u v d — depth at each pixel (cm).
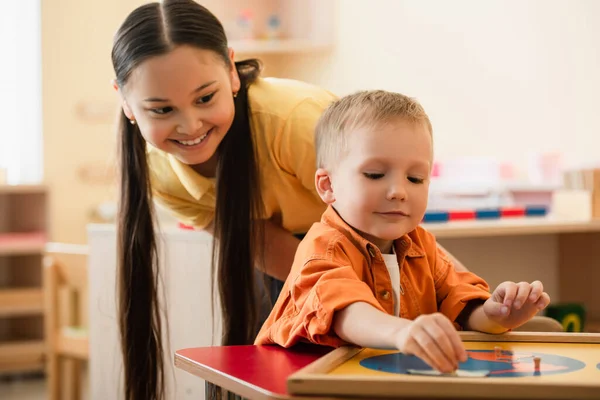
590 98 279
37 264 363
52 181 384
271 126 138
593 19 277
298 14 373
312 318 92
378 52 344
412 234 108
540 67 294
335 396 73
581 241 241
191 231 183
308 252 99
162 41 118
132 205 145
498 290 99
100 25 391
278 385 80
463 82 318
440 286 109
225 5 379
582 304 241
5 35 376
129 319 144
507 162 299
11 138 378
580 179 230
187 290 184
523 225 203
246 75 140
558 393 69
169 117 121
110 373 202
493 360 87
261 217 141
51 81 383
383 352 91
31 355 347
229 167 136
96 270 204
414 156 97
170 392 186
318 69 370
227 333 140
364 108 100
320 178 106
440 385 71
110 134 392
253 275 140
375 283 100
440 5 324
